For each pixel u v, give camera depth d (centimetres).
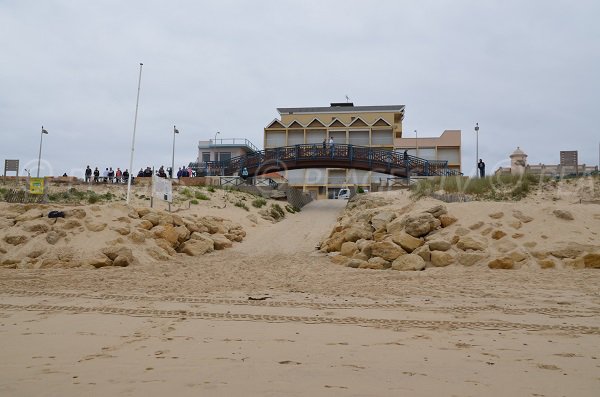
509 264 1516
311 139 7225
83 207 1983
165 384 475
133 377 497
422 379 502
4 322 777
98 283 1258
